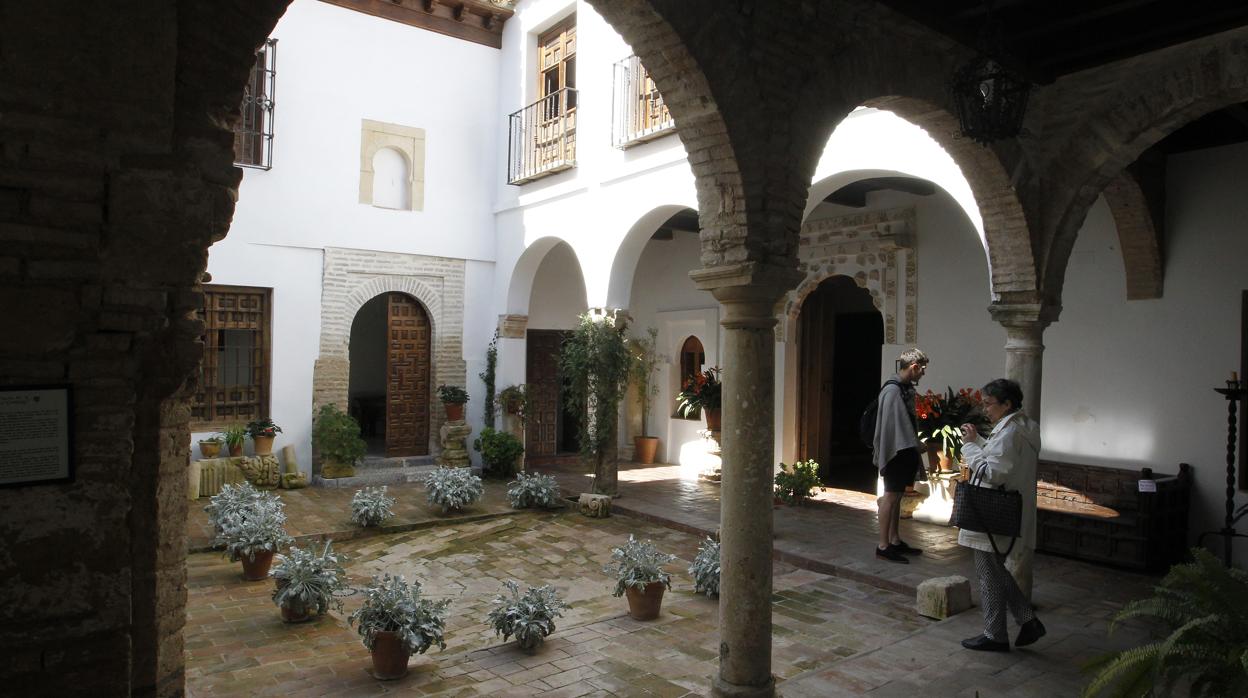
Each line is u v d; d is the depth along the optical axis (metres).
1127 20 5.33
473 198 13.68
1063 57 5.68
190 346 2.52
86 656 2.32
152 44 2.35
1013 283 6.21
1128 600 6.37
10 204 2.18
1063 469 8.35
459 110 13.50
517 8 13.38
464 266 13.62
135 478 2.54
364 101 12.59
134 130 2.34
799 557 7.65
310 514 9.99
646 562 6.33
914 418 7.69
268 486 11.41
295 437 12.01
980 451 5.35
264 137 11.76
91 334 2.31
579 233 11.77
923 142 7.36
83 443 2.31
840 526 8.95
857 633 5.85
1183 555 7.59
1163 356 7.86
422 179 13.15
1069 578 7.00
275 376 11.84
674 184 10.14
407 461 13.07
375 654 5.10
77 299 2.28
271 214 11.80
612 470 10.87
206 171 2.58
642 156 10.62
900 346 10.09
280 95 11.86
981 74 4.66
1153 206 7.69
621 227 10.96
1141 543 7.14
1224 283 7.48
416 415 13.45
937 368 9.72
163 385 2.55
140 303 2.37
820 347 12.21
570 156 12.12
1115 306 8.19
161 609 2.65
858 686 4.65
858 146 7.87
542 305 14.80
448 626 6.35
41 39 2.20
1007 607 5.28
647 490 11.48
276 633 6.01
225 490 8.91
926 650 5.24
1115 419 8.19
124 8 2.31
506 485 12.40
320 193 12.21
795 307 11.52
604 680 5.07
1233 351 7.43
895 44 5.03
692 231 13.45
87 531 2.31
